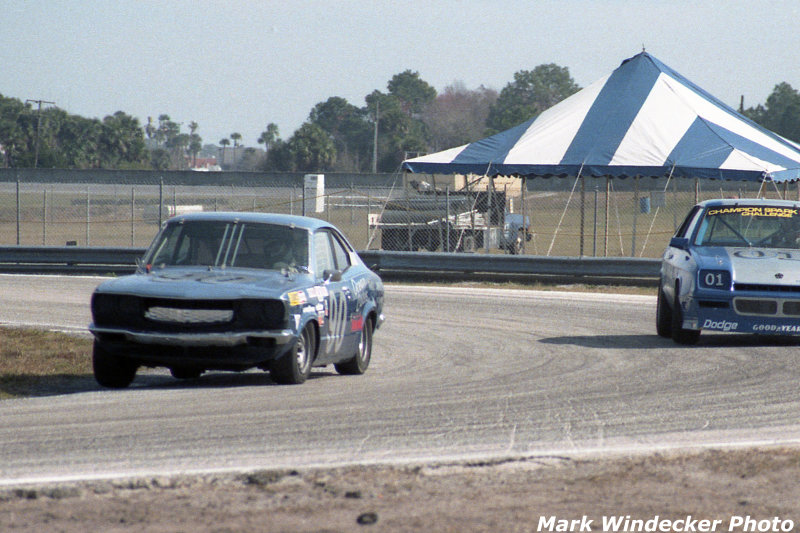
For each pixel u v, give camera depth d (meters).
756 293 38.72
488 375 33.56
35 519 15.55
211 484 17.66
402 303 60.94
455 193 102.31
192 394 28.28
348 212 159.50
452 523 15.45
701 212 43.66
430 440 21.59
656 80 92.00
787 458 19.84
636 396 28.17
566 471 18.81
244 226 32.34
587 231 131.12
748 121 91.75
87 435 21.94
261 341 28.47
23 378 32.38
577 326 49.84
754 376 32.06
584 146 84.56
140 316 28.61
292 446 20.88
